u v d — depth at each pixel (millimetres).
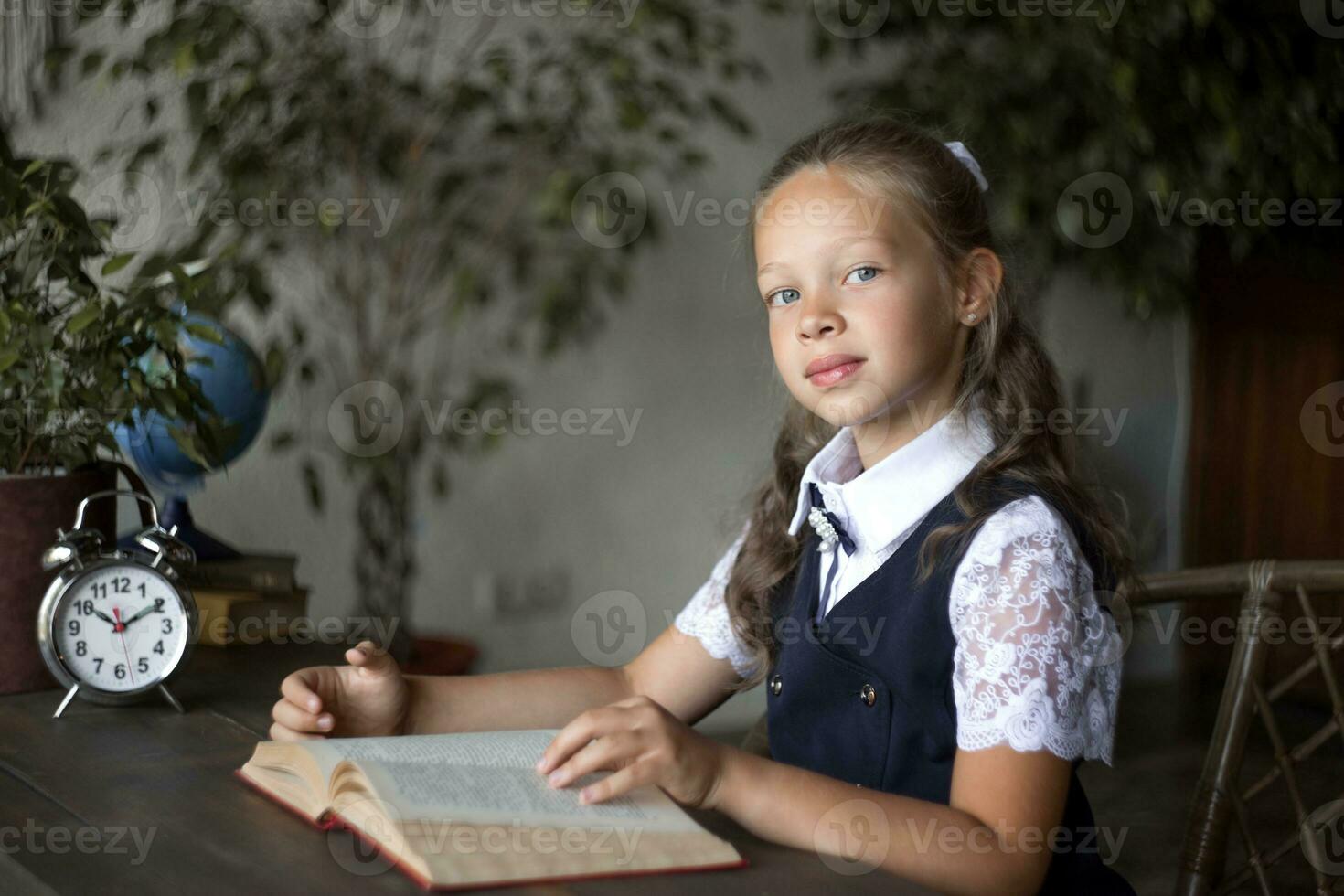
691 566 2732
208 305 1627
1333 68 2764
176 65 1821
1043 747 890
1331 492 3102
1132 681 3393
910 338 1014
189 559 1128
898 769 1014
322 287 2180
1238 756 1150
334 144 2125
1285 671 3080
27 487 1100
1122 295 3010
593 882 714
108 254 1389
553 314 2346
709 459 2717
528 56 2330
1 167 1140
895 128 1089
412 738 890
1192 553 3389
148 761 940
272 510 2170
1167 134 2613
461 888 689
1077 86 2592
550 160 2312
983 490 1019
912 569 1015
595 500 2609
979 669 929
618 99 2227
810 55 2689
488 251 2305
